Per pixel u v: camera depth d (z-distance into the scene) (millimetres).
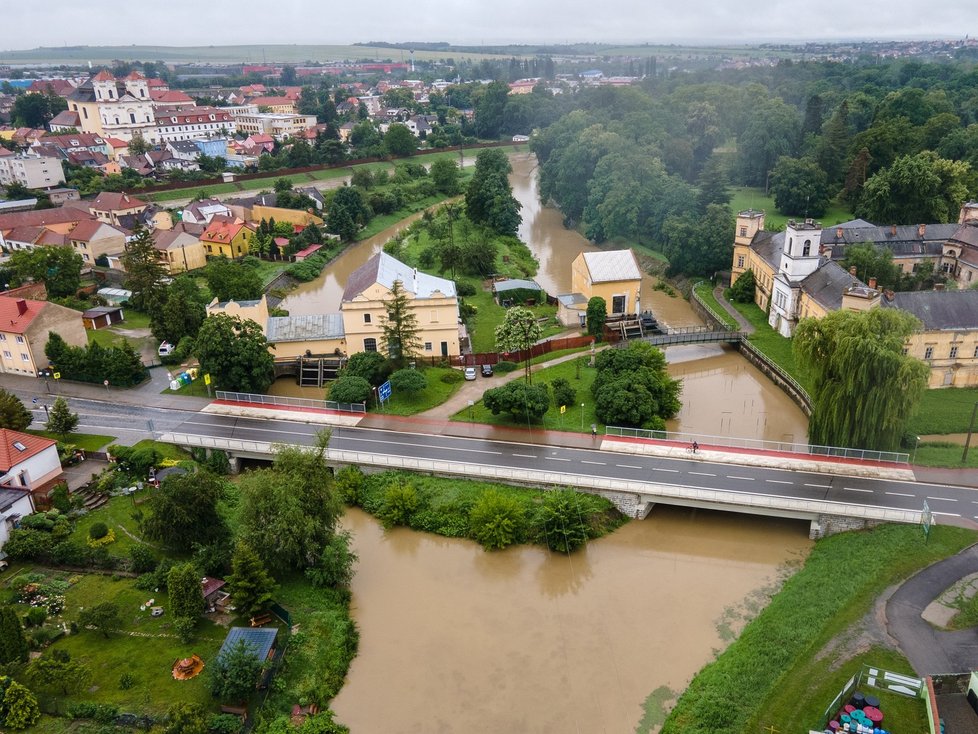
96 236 147375
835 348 73188
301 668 52000
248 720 47375
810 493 68500
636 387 84438
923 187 145000
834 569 61375
